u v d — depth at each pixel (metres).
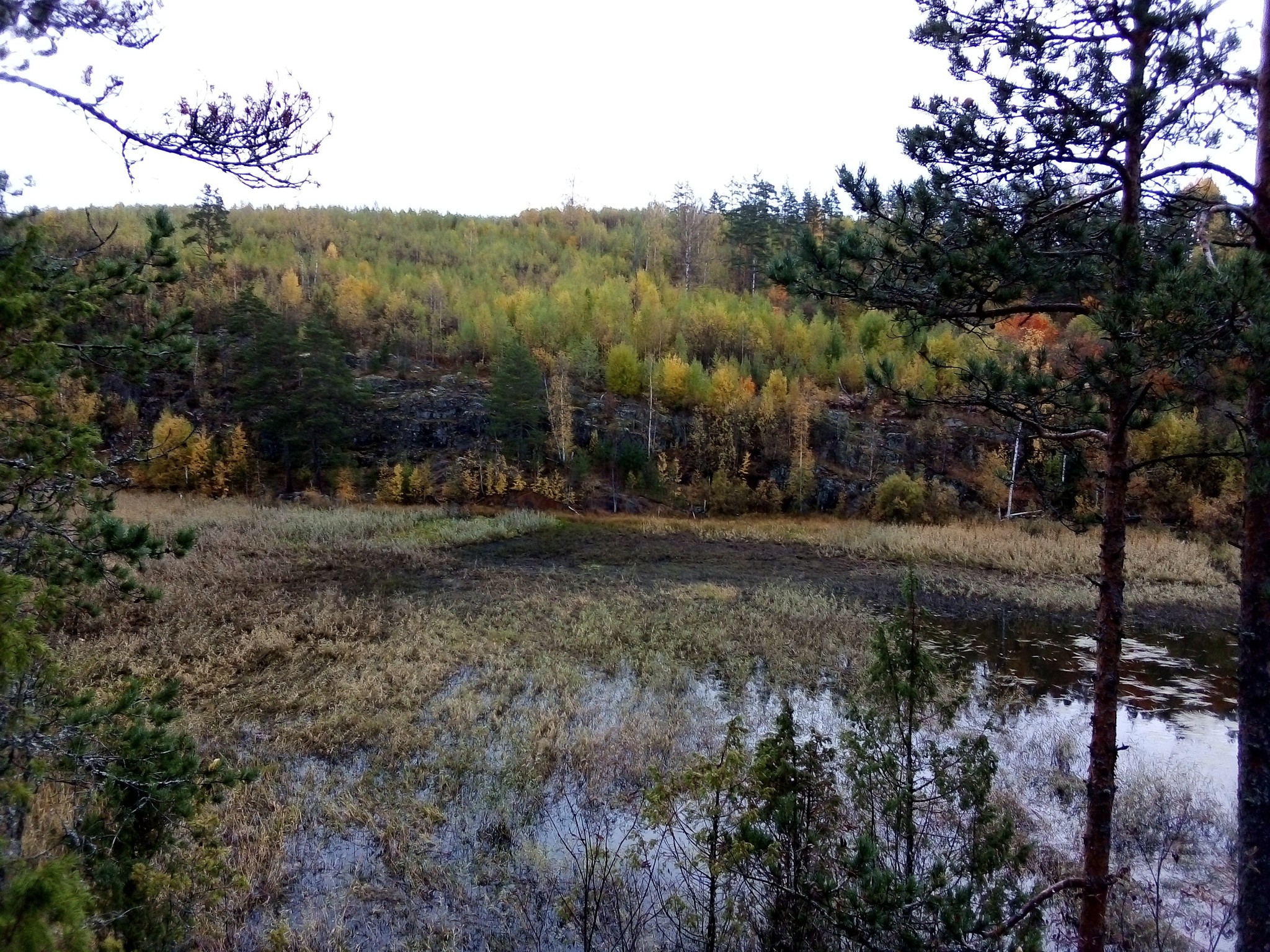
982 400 5.49
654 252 77.94
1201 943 7.10
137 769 4.87
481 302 61.22
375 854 8.31
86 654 13.51
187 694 12.59
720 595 22.19
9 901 2.04
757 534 34.94
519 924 7.22
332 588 20.72
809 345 53.78
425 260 81.75
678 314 57.78
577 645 16.17
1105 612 5.00
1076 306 4.94
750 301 64.12
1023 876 7.79
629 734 11.16
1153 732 12.76
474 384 48.56
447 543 30.06
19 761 4.02
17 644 2.76
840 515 41.47
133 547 4.89
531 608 19.69
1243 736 4.41
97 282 4.70
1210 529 28.58
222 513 32.12
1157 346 3.80
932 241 5.01
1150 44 4.50
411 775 9.92
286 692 12.84
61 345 4.08
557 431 44.25
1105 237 4.68
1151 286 3.89
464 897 7.60
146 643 14.70
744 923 6.52
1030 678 15.88
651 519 38.22
